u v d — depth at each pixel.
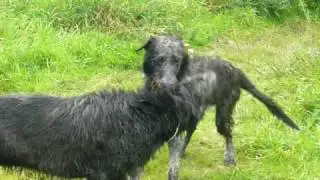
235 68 7.92
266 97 7.99
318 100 9.16
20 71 10.35
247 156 8.20
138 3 13.09
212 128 9.02
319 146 8.02
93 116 5.81
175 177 7.26
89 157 5.84
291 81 10.21
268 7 14.83
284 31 13.99
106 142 5.80
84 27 12.21
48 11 12.36
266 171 7.70
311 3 15.42
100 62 11.26
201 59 7.58
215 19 13.97
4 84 10.05
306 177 7.43
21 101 5.85
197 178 7.65
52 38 11.41
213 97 7.59
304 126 8.61
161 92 5.85
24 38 11.16
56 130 5.78
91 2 12.66
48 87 10.12
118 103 5.87
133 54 11.51
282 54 12.05
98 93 5.96
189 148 8.44
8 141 5.75
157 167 7.79
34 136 5.76
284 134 8.41
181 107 5.82
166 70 6.96
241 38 13.43
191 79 7.23
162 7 13.41
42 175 6.24
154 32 12.58
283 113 7.95
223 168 7.95
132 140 5.82
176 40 7.33
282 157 7.96
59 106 5.86
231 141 8.04
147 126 5.83
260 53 12.45
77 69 10.87
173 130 5.86
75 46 11.39
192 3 14.14
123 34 12.41
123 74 10.95
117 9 12.72
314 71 10.44
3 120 5.75
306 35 13.67
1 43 10.95
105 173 5.87
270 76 10.88
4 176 7.06
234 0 14.78
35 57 10.80
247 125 8.91
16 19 11.75
